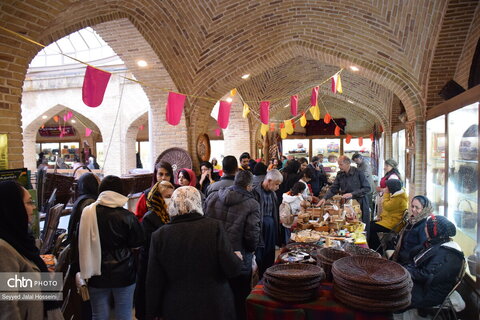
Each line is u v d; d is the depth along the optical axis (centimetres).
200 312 212
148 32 604
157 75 697
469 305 360
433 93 629
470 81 527
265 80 1166
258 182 469
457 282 306
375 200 759
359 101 1238
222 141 1702
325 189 789
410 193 720
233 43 718
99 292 270
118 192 285
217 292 217
